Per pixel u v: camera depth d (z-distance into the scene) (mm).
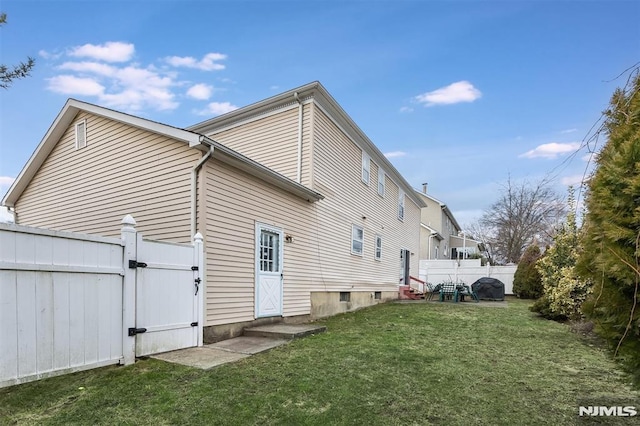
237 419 3070
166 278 5008
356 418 3162
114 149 7543
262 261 7449
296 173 9312
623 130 2502
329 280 10164
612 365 5023
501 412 3383
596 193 2527
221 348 5391
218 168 6332
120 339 4316
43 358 3508
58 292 3672
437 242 27641
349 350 5520
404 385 4031
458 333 7348
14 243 3342
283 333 6254
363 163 12789
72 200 8430
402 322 8734
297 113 9445
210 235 6039
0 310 3215
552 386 4125
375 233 13945
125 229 4461
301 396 3602
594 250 2613
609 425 3156
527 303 14297
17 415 3041
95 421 2967
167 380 3889
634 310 2385
